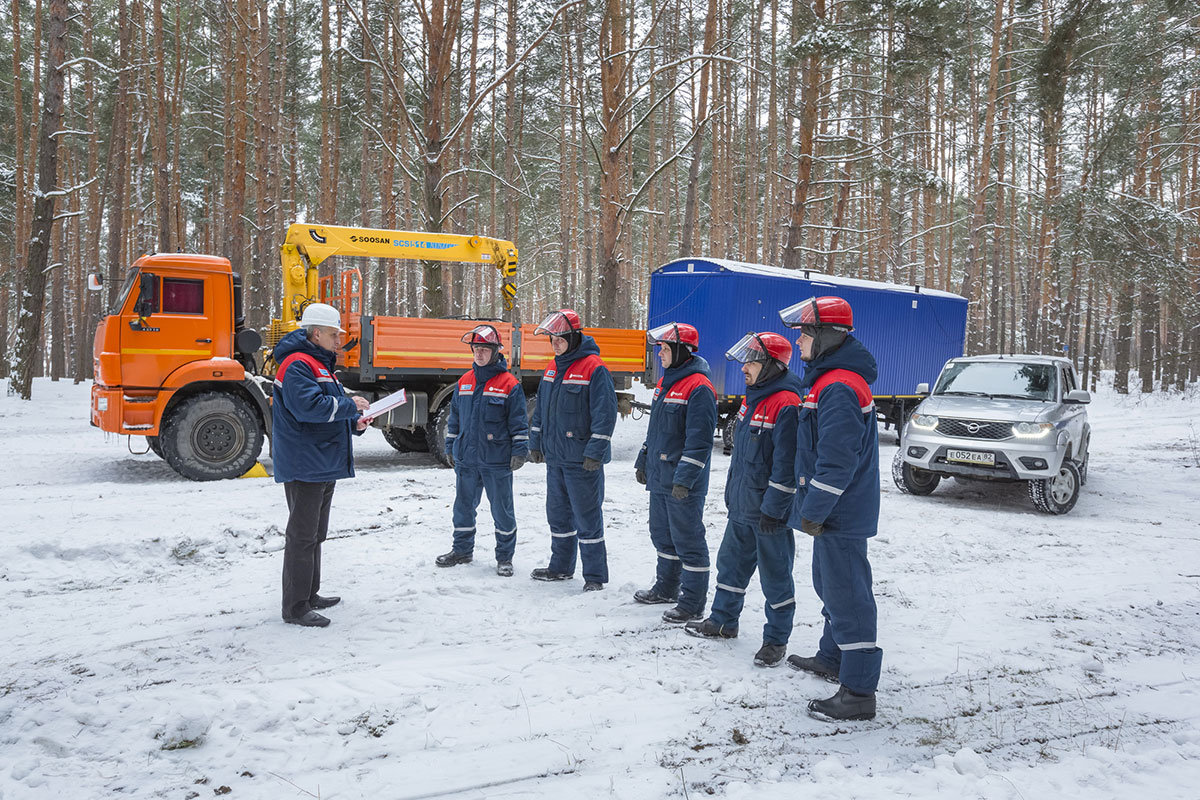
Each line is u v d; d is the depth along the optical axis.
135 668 4.03
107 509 7.18
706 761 3.23
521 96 28.45
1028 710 3.86
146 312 9.25
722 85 25.89
